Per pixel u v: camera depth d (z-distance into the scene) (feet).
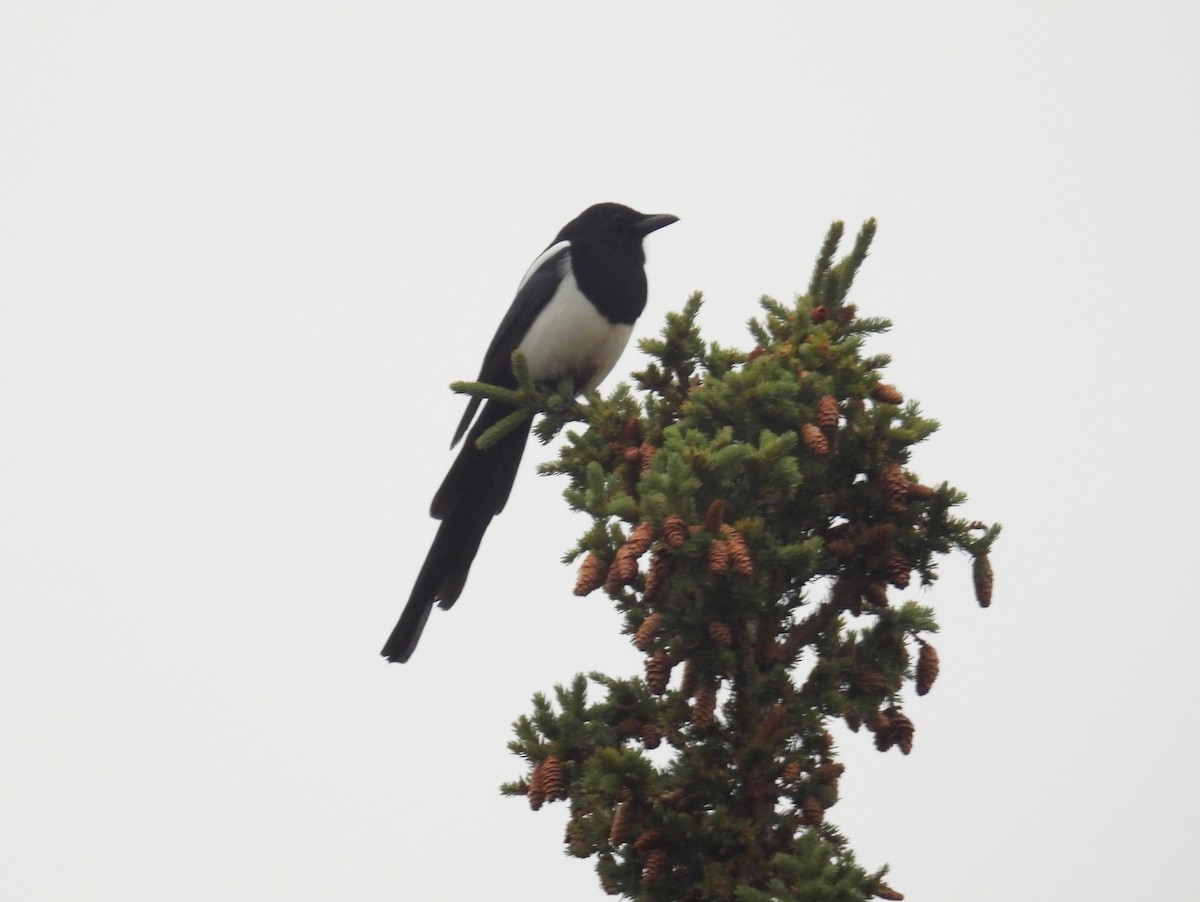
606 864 28.09
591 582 27.73
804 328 32.50
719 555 26.30
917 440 30.07
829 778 27.89
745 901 24.89
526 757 29.01
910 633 29.84
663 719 28.66
